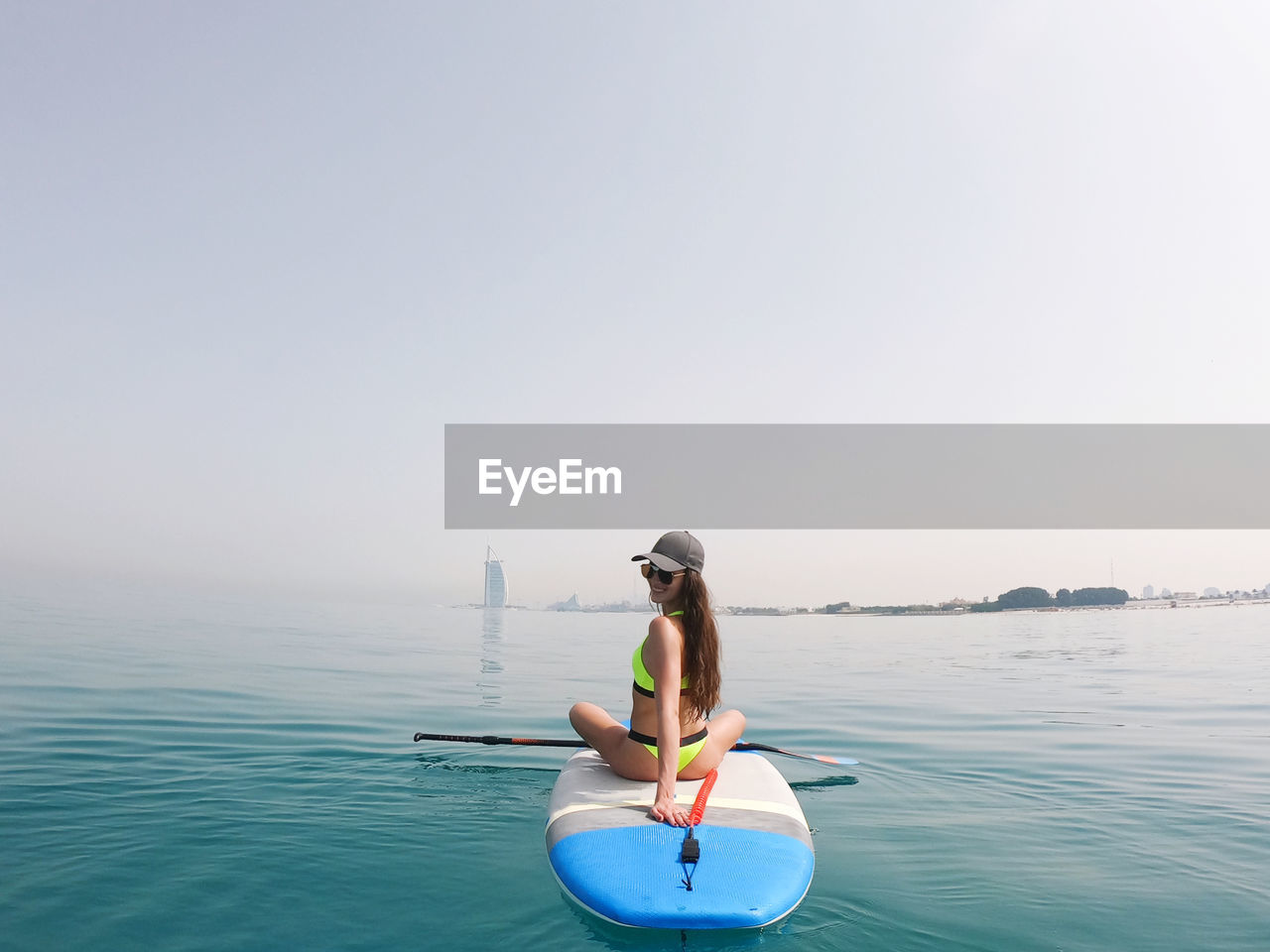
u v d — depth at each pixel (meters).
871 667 12.30
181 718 6.29
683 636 3.62
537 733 6.36
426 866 3.29
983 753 5.82
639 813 3.33
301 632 16.25
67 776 4.56
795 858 3.05
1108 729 6.81
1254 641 17.84
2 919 2.74
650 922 2.65
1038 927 2.75
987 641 18.75
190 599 27.27
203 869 3.23
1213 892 3.09
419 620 26.72
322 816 3.96
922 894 3.03
